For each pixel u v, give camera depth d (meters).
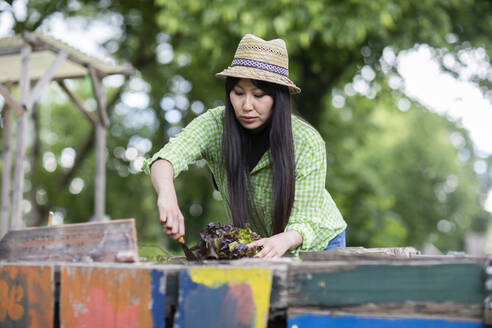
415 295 1.14
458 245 24.08
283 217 1.91
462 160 23.11
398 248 1.85
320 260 1.33
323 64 7.28
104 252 1.46
